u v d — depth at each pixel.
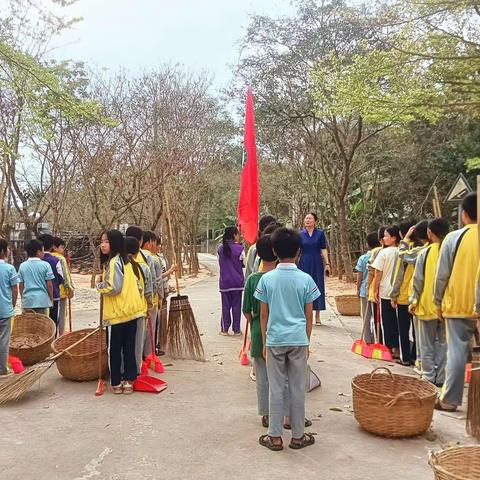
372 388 4.42
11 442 3.99
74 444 3.94
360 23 12.54
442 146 17.55
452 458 2.90
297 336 3.84
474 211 4.50
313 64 14.52
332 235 19.89
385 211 20.03
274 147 19.42
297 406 3.84
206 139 19.86
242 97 17.30
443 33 9.03
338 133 17.09
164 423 4.38
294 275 3.98
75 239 22.56
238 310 8.30
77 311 11.24
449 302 4.54
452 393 4.62
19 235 18.17
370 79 9.69
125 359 5.28
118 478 3.38
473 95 9.77
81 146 13.96
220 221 38.91
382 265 6.67
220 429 4.23
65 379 5.74
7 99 11.57
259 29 16.03
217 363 6.44
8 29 9.39
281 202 25.98
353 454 3.74
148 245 6.61
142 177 15.11
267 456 3.71
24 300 6.79
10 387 4.87
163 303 6.93
